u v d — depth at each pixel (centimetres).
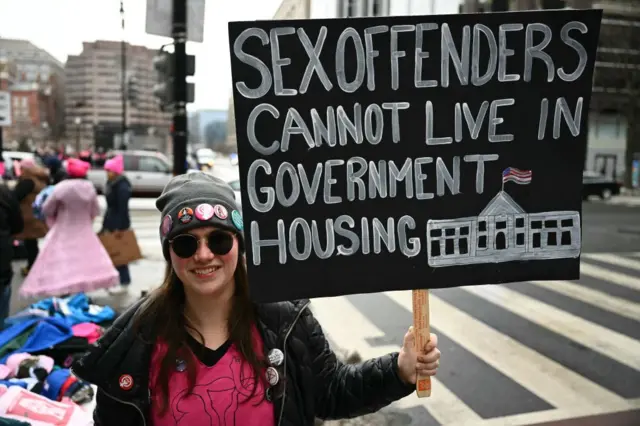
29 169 754
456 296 744
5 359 381
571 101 197
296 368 175
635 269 930
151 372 164
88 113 8919
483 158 195
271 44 180
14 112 8131
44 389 347
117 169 709
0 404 284
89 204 604
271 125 182
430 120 191
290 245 183
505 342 562
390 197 190
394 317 653
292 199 184
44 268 584
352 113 187
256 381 164
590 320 640
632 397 434
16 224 461
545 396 437
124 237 702
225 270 168
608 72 2711
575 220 200
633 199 2452
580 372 485
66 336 413
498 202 196
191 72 611
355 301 720
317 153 185
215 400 161
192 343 167
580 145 199
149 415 163
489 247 196
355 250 188
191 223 165
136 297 678
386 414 408
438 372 483
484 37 192
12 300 648
